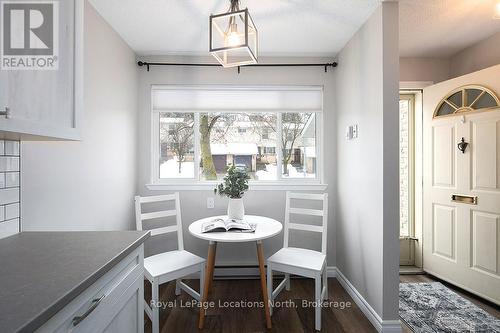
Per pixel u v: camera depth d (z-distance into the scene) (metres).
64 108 1.10
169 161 2.88
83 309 0.79
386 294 1.86
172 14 2.05
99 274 0.83
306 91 2.84
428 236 2.87
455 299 2.38
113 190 2.26
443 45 2.67
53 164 1.56
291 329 1.94
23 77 0.88
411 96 3.09
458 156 2.55
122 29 2.26
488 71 2.32
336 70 2.79
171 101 2.81
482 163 2.36
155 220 2.78
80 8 1.20
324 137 2.82
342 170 2.62
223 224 2.09
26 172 1.36
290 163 2.91
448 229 2.65
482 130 2.36
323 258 2.14
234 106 2.82
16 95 0.85
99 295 0.88
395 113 1.86
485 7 2.00
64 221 1.65
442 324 2.00
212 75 2.80
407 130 3.12
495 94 2.28
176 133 2.88
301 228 2.40
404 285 2.66
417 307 2.24
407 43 2.62
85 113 1.86
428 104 2.86
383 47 1.86
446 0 1.91
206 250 2.79
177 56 2.80
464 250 2.49
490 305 2.29
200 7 1.96
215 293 2.47
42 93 0.97
